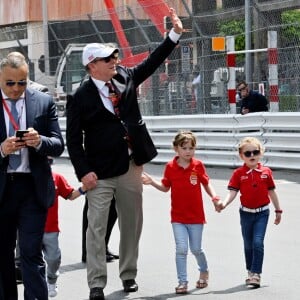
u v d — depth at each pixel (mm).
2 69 7867
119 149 9477
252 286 9883
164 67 25859
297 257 11469
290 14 30188
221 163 22188
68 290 10031
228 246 12273
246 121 21609
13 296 8414
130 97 9602
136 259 9875
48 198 8031
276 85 21547
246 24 23172
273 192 9930
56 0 40312
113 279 10516
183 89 24922
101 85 9469
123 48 26062
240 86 22344
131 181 9617
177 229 9742
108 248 11641
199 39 24266
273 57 21531
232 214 15078
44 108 8125
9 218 8062
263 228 9820
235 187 9930
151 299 9477
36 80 31781
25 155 7949
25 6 39469
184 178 9711
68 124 9508
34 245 7973
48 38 34375
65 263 11547
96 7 40406
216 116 22375
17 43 33531
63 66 30469
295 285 9945
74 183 20406
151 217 15078
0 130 7988
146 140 9633
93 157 9508
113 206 11094
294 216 14602
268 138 20922
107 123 9469
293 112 20422
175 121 23734
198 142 22922
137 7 30094
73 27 33500
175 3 29438
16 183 7961
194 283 10180
